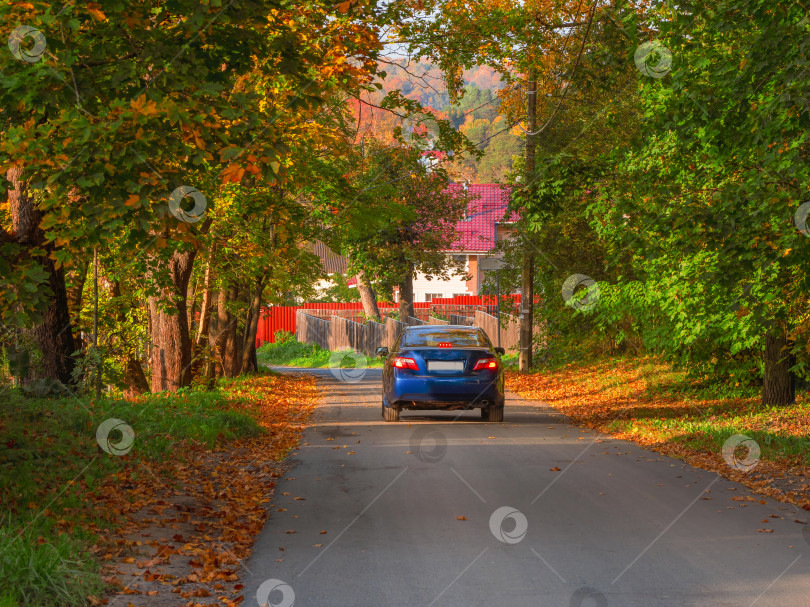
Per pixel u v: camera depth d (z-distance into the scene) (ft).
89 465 29.01
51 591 16.28
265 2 30.12
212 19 28.86
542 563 20.49
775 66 33.78
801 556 21.01
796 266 37.55
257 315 98.27
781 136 33.55
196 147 29.04
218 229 67.10
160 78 28.53
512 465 34.91
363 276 161.58
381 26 50.62
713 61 38.70
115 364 66.80
